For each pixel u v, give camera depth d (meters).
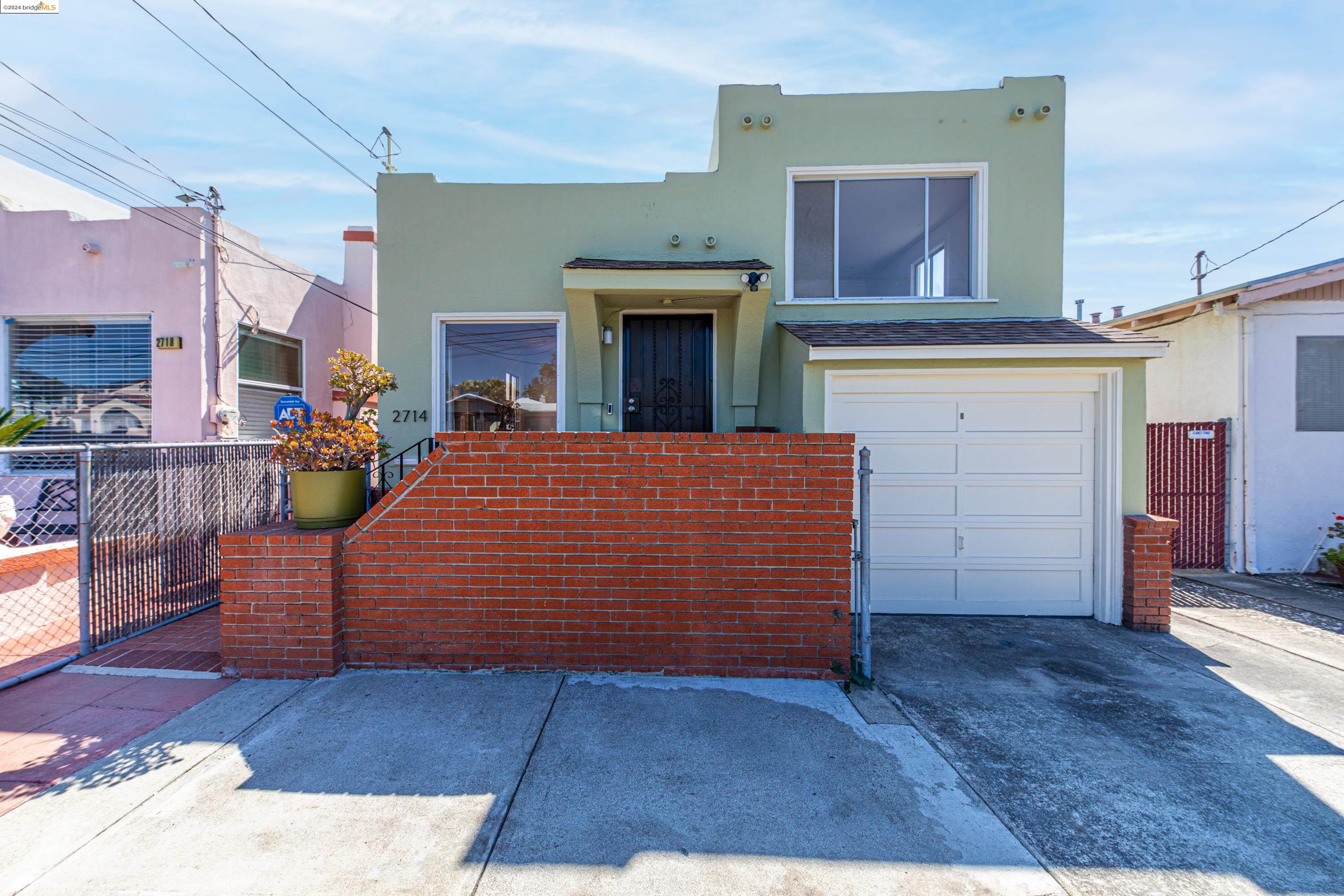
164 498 5.31
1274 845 2.67
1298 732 3.65
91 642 4.59
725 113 7.05
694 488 4.24
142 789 2.92
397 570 4.29
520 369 7.17
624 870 2.45
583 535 4.26
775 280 7.05
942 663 4.70
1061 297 6.97
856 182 7.19
